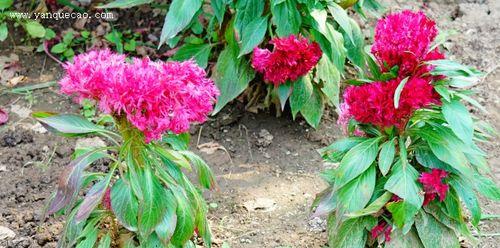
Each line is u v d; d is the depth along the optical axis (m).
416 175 1.11
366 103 1.09
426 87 1.07
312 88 1.44
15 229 1.30
